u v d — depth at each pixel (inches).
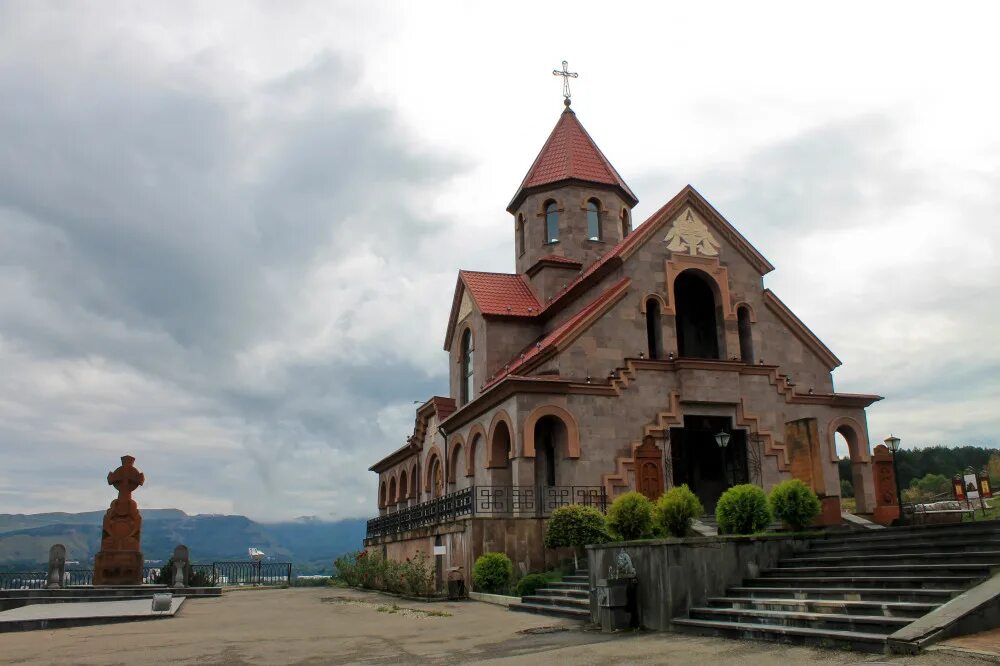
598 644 498.0
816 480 1080.8
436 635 581.6
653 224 1149.1
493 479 1072.8
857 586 505.7
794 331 1195.9
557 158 1444.4
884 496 1143.0
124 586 1121.4
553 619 658.8
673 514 711.1
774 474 1112.8
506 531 912.3
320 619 729.6
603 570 616.7
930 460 2928.2
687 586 554.3
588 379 1064.2
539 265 1348.4
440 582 1037.8
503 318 1294.3
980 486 1179.9
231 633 619.8
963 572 462.6
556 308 1254.3
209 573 1491.1
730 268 1182.3
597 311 1089.4
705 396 1089.4
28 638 610.5
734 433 1143.6
